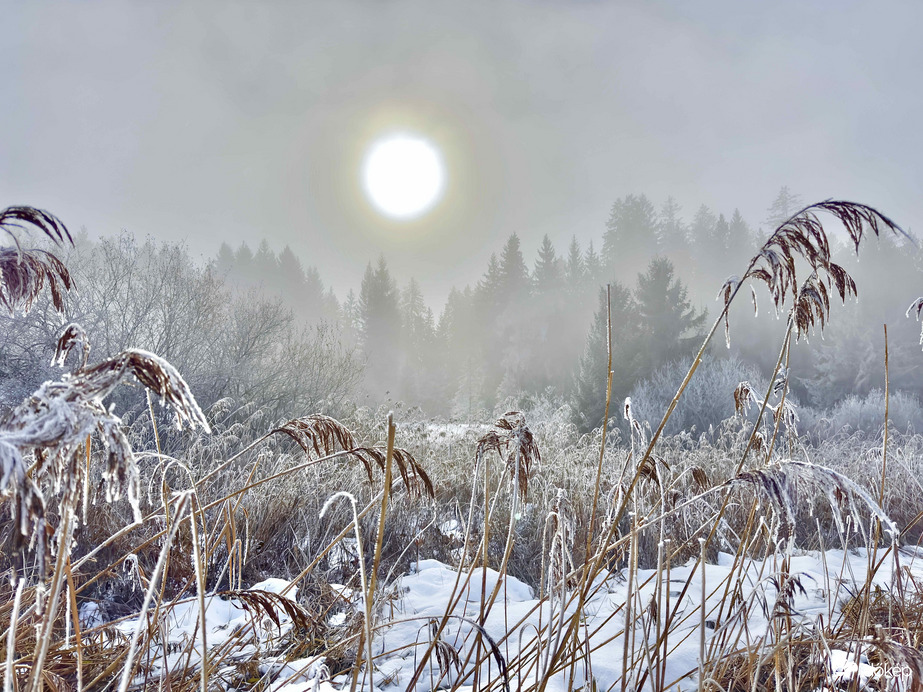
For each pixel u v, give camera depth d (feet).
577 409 69.77
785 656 6.91
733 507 15.38
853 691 6.26
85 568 11.22
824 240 5.00
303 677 7.25
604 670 8.00
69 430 2.76
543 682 5.71
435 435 21.86
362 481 15.74
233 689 7.52
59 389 3.07
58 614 7.41
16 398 23.90
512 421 5.97
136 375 3.23
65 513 3.15
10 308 5.56
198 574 3.96
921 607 8.43
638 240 208.03
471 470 19.36
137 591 10.94
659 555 6.12
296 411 32.86
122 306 30.68
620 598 10.86
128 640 7.58
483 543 6.04
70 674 6.71
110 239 31.60
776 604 6.38
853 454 25.04
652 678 5.81
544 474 16.94
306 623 7.00
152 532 10.43
